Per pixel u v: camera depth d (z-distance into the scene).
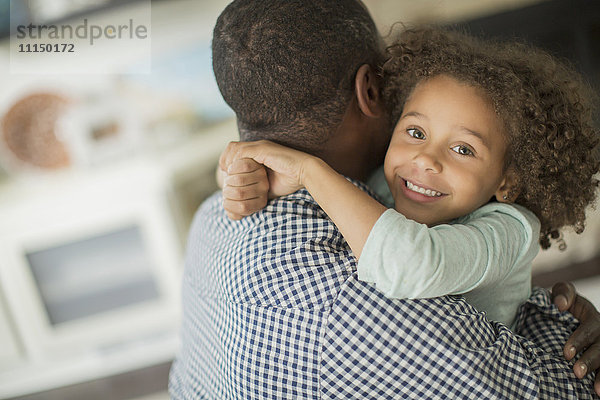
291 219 0.76
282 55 0.76
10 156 2.38
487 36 2.27
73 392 2.32
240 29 0.77
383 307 0.70
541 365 0.80
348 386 0.72
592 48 2.22
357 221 0.71
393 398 0.72
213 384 0.87
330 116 0.81
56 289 2.46
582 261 2.28
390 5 2.27
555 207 0.90
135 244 2.49
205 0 2.35
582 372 0.82
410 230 0.69
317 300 0.71
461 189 0.83
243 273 0.76
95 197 2.43
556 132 0.86
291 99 0.78
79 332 2.48
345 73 0.81
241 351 0.76
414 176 0.84
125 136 2.43
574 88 0.93
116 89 2.41
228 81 0.79
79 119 2.38
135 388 2.30
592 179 0.96
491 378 0.71
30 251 2.42
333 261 0.73
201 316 0.90
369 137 0.90
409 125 0.86
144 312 2.52
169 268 2.50
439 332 0.70
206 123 2.48
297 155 0.77
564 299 0.95
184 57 2.41
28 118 2.38
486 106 0.83
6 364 2.45
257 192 0.79
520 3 2.23
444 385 0.71
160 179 2.46
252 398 0.76
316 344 0.71
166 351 2.43
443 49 0.89
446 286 0.70
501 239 0.78
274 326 0.73
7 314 2.43
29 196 2.45
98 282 2.49
